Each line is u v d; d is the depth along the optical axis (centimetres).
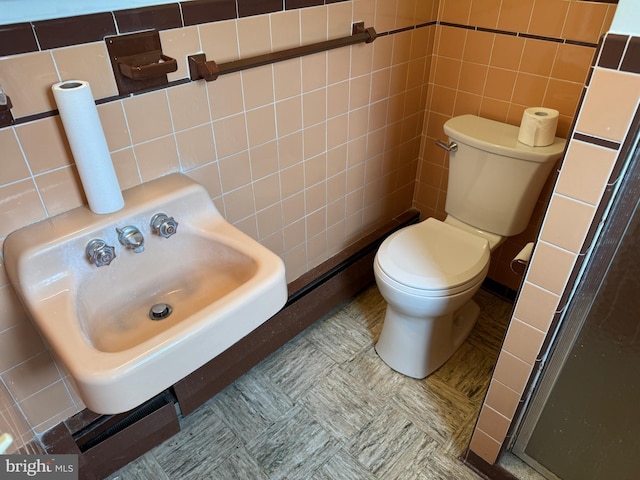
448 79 190
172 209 116
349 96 165
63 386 130
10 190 99
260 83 134
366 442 153
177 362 86
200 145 129
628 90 75
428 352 170
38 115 97
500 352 120
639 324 97
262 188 153
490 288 217
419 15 174
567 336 109
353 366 180
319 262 195
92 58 100
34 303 96
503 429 131
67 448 131
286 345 189
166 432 152
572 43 151
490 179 170
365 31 154
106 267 108
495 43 169
